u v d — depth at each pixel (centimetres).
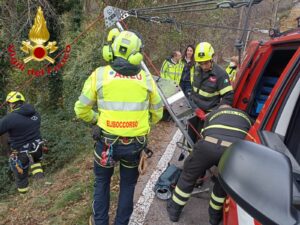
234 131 320
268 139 199
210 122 338
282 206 106
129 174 331
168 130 753
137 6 1105
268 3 2297
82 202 459
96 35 1100
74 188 512
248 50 446
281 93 215
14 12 966
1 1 934
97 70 304
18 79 1052
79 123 974
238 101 429
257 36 1786
